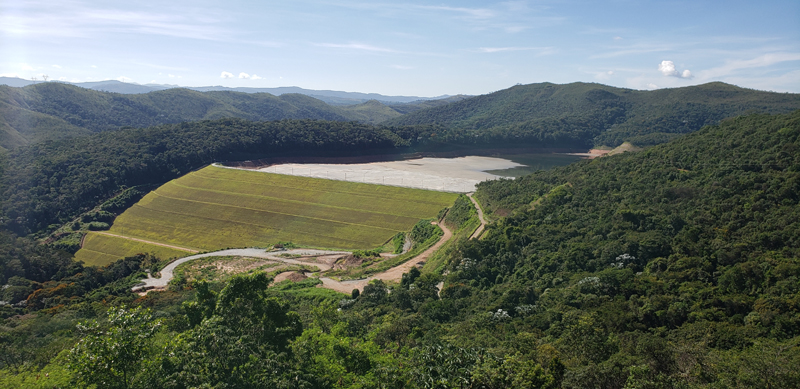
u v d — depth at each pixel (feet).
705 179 343.46
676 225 300.81
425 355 144.15
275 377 129.59
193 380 123.44
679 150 412.57
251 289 161.68
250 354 134.62
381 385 138.62
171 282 388.16
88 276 402.52
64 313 274.16
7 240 455.22
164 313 239.30
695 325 190.60
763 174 312.09
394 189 653.71
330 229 556.10
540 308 243.60
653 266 266.98
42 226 545.85
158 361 127.85
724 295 218.38
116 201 623.36
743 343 172.45
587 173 463.42
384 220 572.92
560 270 291.99
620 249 287.48
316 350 154.51
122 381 125.29
